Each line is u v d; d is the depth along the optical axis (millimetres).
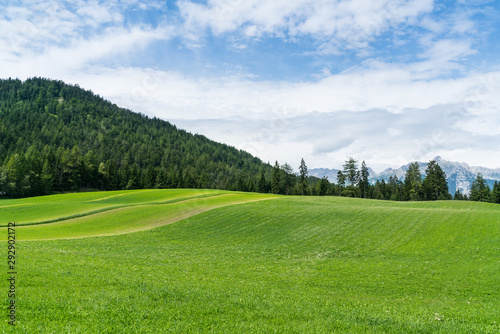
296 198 75188
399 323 12250
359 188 129500
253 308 13086
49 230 43781
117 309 11266
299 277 23219
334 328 11383
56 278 14641
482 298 19016
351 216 46125
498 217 40469
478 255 28828
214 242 37250
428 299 18562
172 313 11508
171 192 93625
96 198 90750
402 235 36688
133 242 36781
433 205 68000
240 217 48375
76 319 10164
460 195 158125
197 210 55719
